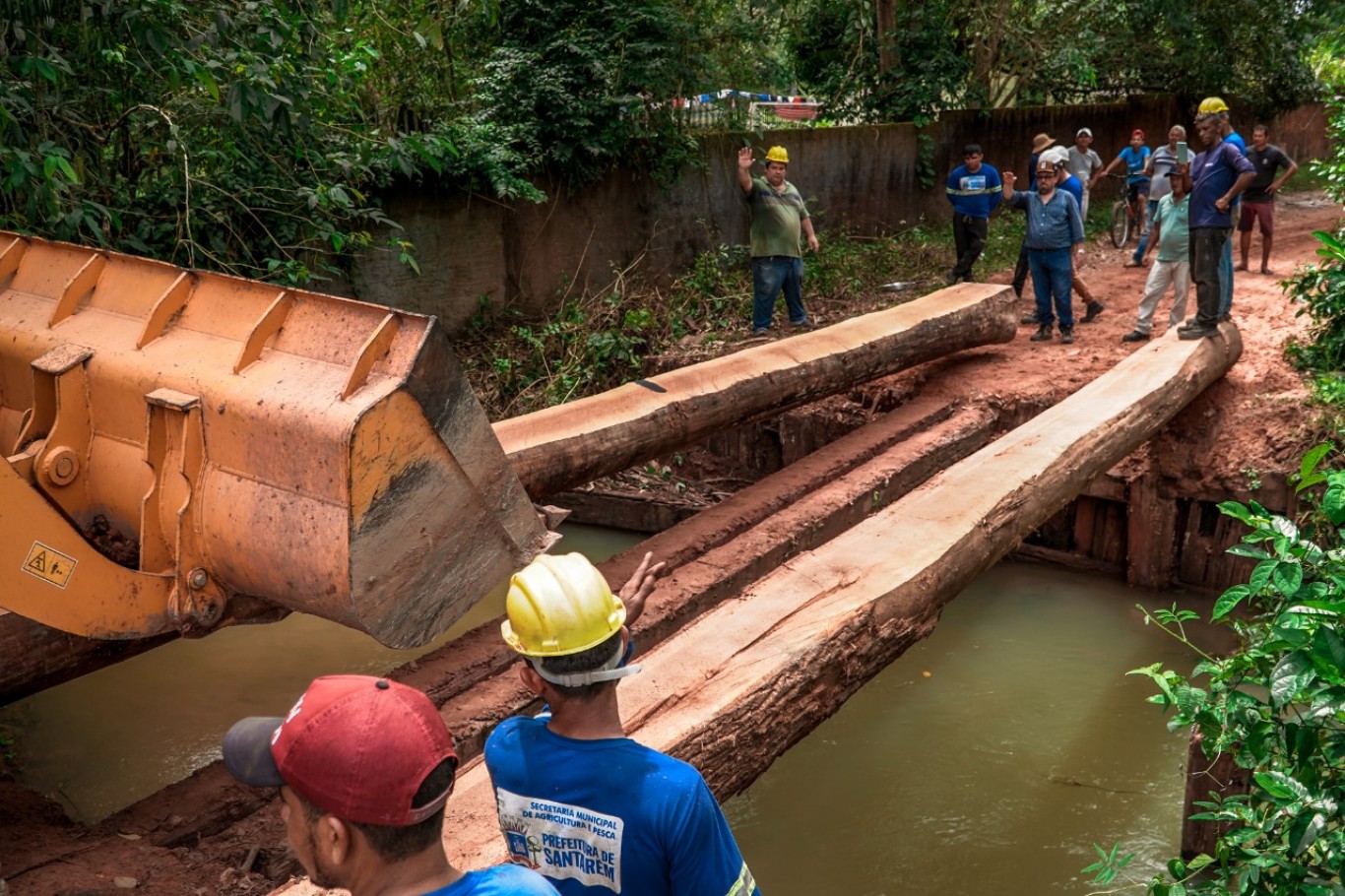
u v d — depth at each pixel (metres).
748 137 14.63
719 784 4.28
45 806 4.52
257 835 4.14
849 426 10.02
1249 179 8.87
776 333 11.88
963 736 6.62
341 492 3.70
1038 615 8.36
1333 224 17.17
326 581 3.79
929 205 17.41
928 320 9.93
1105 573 9.20
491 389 11.53
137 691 6.54
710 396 7.71
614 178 13.31
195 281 4.40
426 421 3.85
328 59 9.06
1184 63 20.50
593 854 2.25
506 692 5.05
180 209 9.05
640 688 4.41
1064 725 6.74
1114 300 12.91
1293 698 3.46
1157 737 6.61
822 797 6.04
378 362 3.84
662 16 12.98
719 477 10.65
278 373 3.95
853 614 5.05
